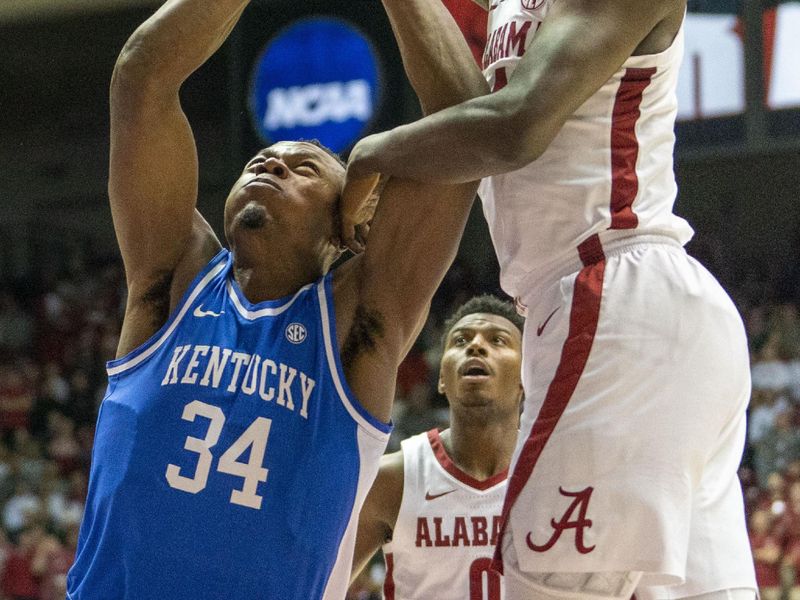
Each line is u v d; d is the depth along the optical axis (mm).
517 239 2900
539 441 2721
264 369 3021
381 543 4434
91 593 2943
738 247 17781
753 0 14516
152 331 3189
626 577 2654
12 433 15766
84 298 19078
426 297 3189
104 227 20906
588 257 2799
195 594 2887
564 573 2672
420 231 3139
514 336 4387
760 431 12539
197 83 19281
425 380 15008
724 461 2887
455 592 4250
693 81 14812
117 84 3150
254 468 2941
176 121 3184
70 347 18031
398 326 3154
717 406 2730
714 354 2738
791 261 17188
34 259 20906
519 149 2656
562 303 2787
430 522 4301
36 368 17375
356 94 15742
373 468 3080
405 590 4324
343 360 3100
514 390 4324
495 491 4289
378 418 3113
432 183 2924
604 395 2674
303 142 3393
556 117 2650
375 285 3139
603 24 2680
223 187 19156
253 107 16328
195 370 3035
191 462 2943
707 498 2834
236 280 3238
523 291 2939
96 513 3012
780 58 14359
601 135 2818
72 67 20156
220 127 19172
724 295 2857
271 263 3203
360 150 2971
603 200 2799
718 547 2811
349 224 3195
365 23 15781
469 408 4277
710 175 18156
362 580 10039
